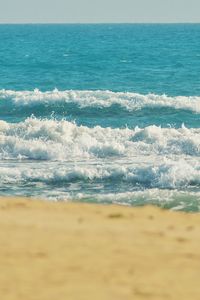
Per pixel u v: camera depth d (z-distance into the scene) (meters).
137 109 110.94
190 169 57.97
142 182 58.25
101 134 79.00
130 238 23.62
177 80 173.00
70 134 78.81
